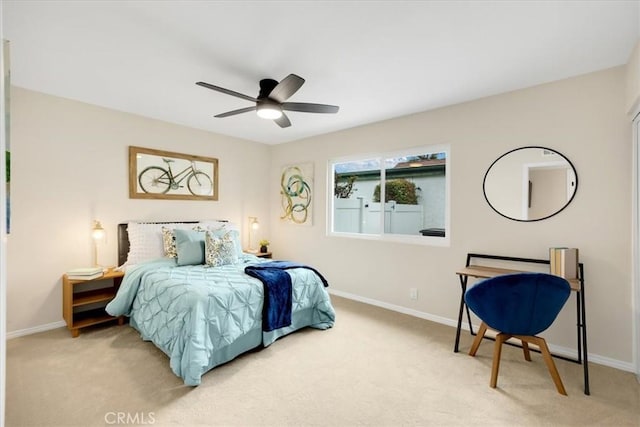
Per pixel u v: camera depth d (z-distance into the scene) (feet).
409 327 10.03
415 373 7.20
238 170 15.08
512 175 8.98
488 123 9.43
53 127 9.61
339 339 9.07
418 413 5.84
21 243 9.09
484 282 6.56
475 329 9.74
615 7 5.34
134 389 6.42
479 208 9.62
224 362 7.46
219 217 14.33
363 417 5.71
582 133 7.93
